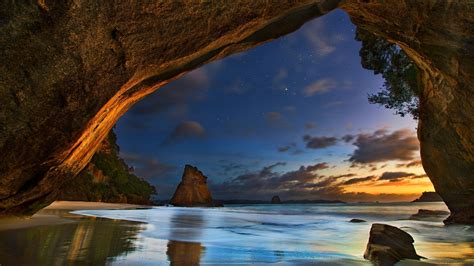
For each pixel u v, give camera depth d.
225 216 16.52
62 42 4.62
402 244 5.28
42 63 4.61
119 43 5.09
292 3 6.32
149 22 5.18
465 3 7.75
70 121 5.12
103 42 4.93
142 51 5.37
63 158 5.62
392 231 5.58
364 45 15.25
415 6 8.21
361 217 19.81
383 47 14.74
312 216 20.84
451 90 10.23
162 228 8.43
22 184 5.53
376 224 5.90
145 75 5.89
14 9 4.28
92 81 5.07
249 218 15.55
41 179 5.66
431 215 20.16
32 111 4.74
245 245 6.03
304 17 7.29
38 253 4.18
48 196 6.48
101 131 6.73
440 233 9.55
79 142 5.73
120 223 9.01
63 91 4.84
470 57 8.57
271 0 6.06
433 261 4.95
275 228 10.34
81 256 4.15
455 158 11.38
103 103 5.37
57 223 7.98
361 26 10.16
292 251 5.54
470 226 11.26
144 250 4.84
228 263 4.21
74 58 4.77
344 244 6.75
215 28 5.90
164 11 5.20
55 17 4.47
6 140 4.75
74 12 4.54
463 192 11.57
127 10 4.91
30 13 4.34
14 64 4.47
